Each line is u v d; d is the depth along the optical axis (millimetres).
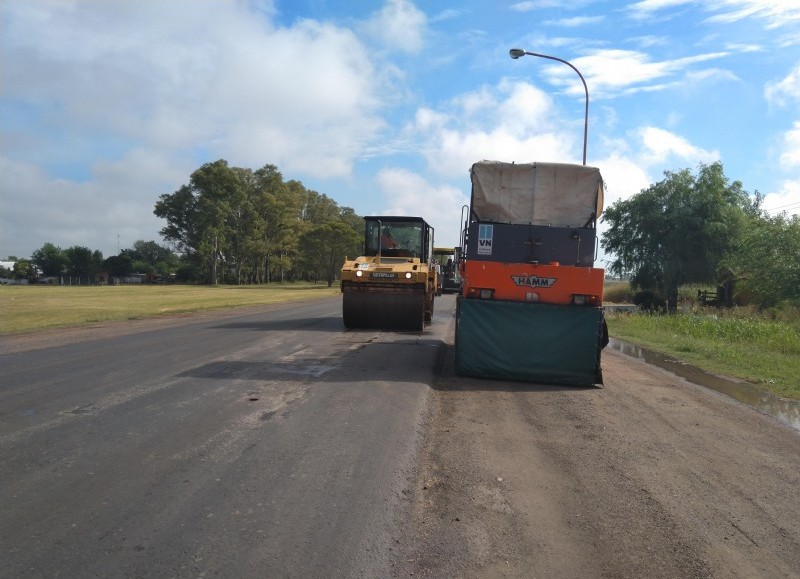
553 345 10570
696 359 15492
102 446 5805
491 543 4199
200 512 4406
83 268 107500
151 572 3572
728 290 38812
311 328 18328
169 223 90438
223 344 13695
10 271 102250
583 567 3928
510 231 11039
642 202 40344
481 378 10891
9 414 6918
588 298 10594
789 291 28734
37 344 13383
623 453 6516
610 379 11641
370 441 6309
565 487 5375
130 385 8656
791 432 7980
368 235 19906
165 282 106375
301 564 3746
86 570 3570
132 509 4422
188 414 7078
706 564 4051
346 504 4668
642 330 22969
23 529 4066
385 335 16891
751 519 4867
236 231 91125
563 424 7727
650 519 4754
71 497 4602
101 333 16078
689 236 38969
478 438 6844
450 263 23734
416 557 3941
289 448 5949
